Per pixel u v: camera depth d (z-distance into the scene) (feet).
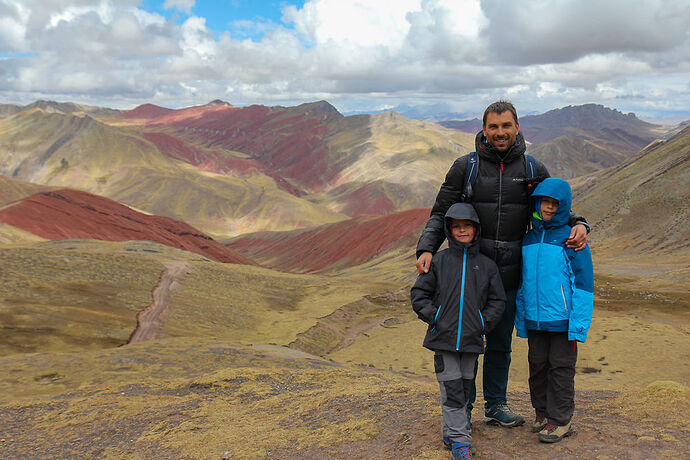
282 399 27.35
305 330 164.14
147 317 160.56
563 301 13.05
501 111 13.05
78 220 482.28
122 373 65.36
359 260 522.47
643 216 367.45
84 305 160.25
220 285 230.27
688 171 383.86
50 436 24.99
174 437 21.48
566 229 13.39
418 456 13.89
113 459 19.76
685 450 11.71
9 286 163.63
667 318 140.05
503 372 15.46
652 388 16.84
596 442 13.16
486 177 13.64
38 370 66.03
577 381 73.41
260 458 16.94
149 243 311.27
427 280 13.65
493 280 13.16
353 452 15.79
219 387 34.94
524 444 13.92
